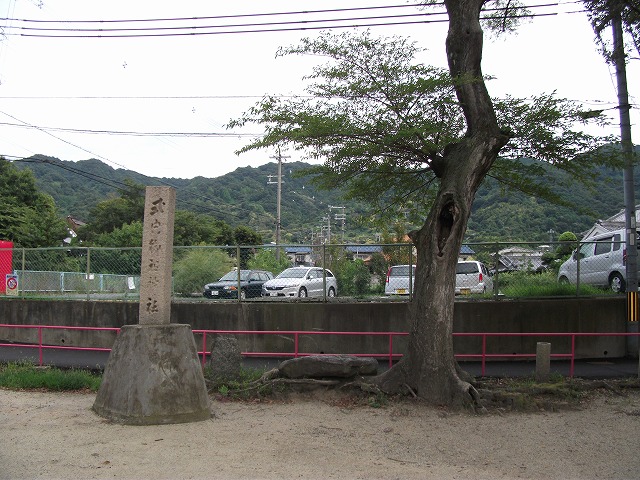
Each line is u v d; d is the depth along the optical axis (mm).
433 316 9297
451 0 10133
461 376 9570
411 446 7074
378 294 15461
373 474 5828
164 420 7480
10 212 33125
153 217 8352
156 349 7711
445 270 9359
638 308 13859
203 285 16484
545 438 7535
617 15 12727
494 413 8812
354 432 7629
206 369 10430
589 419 8531
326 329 14297
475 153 9500
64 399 9102
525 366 12930
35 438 6637
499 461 6539
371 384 9492
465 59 9852
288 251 23969
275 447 6664
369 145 10102
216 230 47094
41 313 16219
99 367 11844
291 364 9680
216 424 7645
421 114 10289
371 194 12055
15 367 11211
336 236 57688
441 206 9430
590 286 15398
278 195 40469
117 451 6195
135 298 16312
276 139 9828
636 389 10289
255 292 16688
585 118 10266
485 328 14039
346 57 10266
